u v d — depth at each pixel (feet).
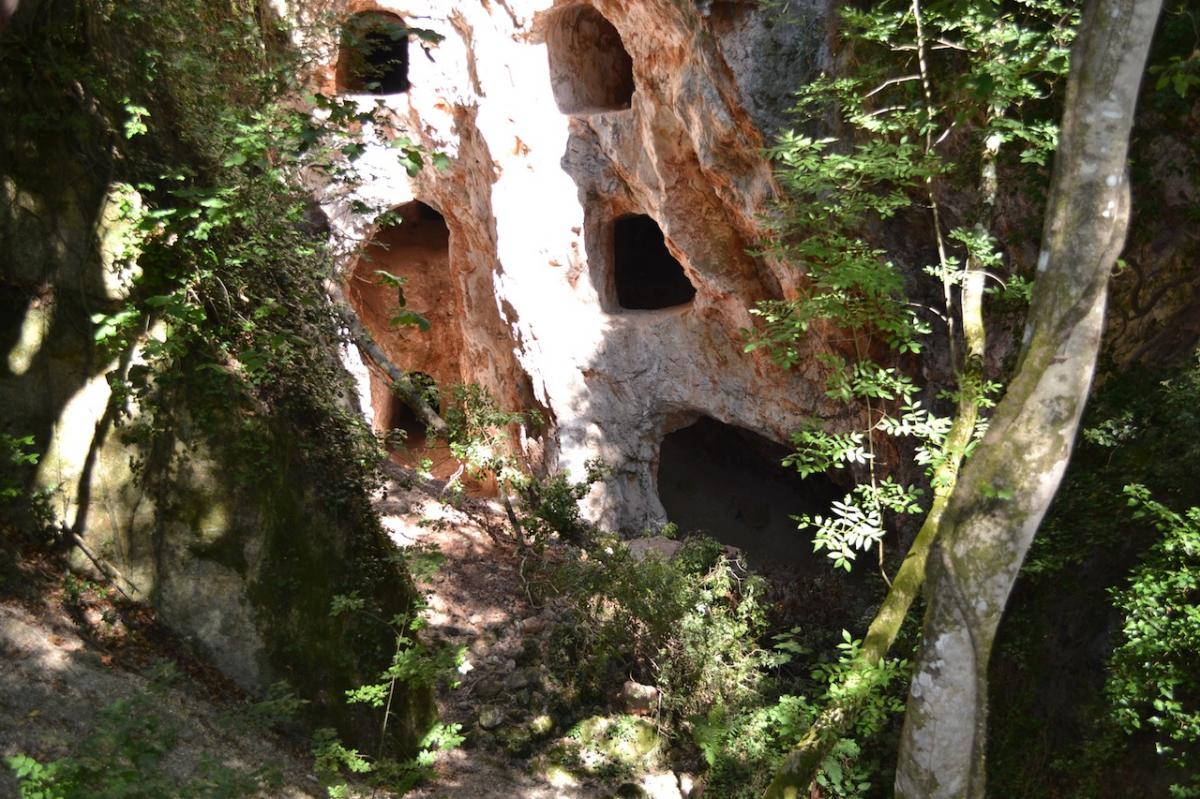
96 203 27.66
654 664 39.45
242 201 28.94
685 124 49.37
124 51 28.81
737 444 67.31
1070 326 17.02
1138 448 32.22
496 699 38.45
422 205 82.23
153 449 28.68
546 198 59.67
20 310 27.02
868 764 33.65
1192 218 34.30
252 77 32.12
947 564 17.76
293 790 25.67
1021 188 37.40
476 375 71.41
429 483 52.70
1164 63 33.86
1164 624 26.05
